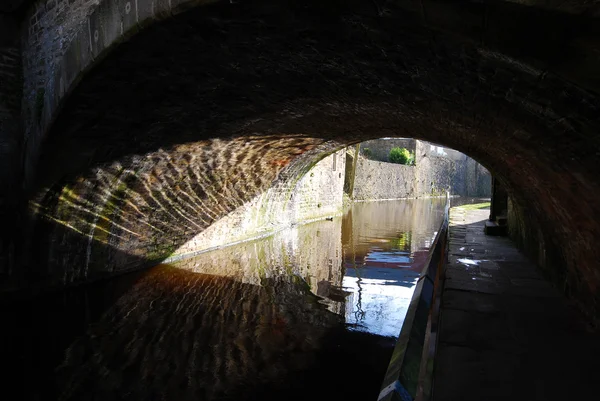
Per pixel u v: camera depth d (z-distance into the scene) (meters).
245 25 3.19
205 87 4.96
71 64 4.46
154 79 4.59
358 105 5.55
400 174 36.03
